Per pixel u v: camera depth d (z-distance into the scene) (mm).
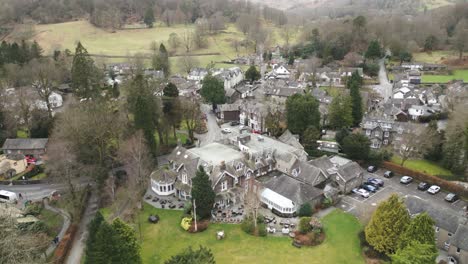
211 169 87312
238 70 190625
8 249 55312
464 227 66938
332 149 112062
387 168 102000
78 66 121562
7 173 97562
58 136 95062
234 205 85750
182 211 83750
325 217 81188
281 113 125000
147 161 94750
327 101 142000
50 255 69688
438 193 90250
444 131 107375
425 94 153375
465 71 190375
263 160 96562
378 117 124188
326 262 67625
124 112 110000
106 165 100188
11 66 146000
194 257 57594
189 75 191250
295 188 83562
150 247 72125
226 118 139625
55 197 88000
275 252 70312
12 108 114812
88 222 80000
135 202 83562
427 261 56125
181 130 130500
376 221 68250
